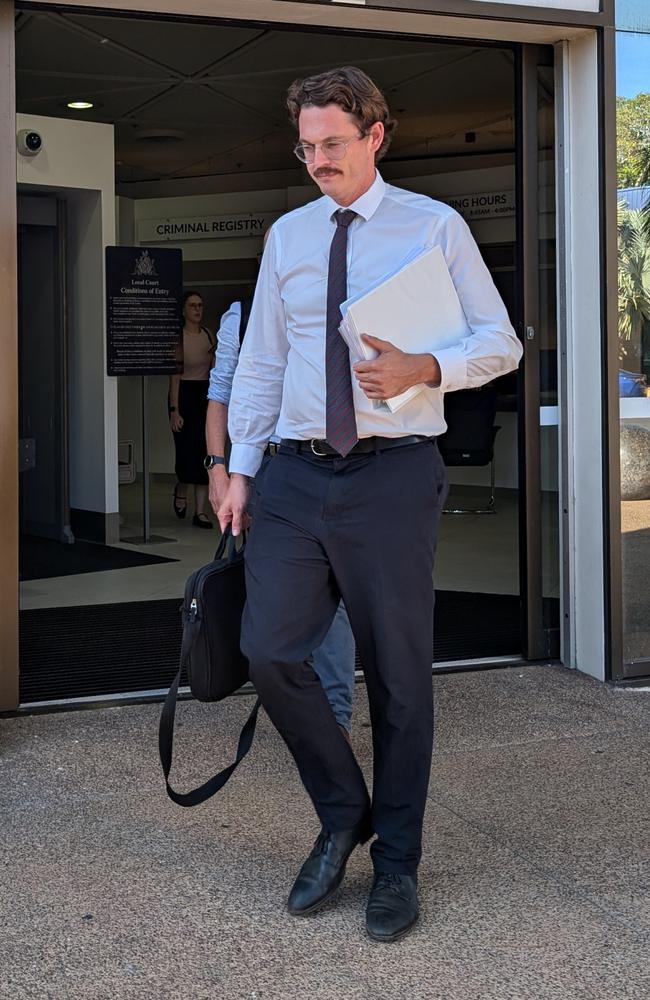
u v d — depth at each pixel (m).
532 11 4.39
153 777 3.58
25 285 8.62
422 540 2.58
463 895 2.81
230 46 7.75
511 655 5.07
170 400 9.17
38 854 3.02
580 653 4.88
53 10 4.10
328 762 2.67
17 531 4.11
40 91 9.12
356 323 2.39
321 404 2.58
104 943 2.55
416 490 2.57
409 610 2.59
